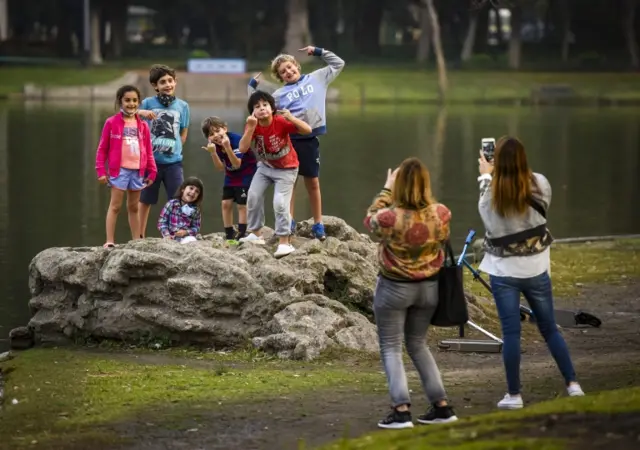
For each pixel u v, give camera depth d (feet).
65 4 391.24
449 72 346.13
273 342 48.52
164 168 57.93
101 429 36.04
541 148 184.85
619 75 344.90
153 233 94.43
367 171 149.28
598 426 29.96
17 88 307.17
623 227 103.71
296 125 50.39
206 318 50.26
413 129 219.41
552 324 37.42
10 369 46.68
